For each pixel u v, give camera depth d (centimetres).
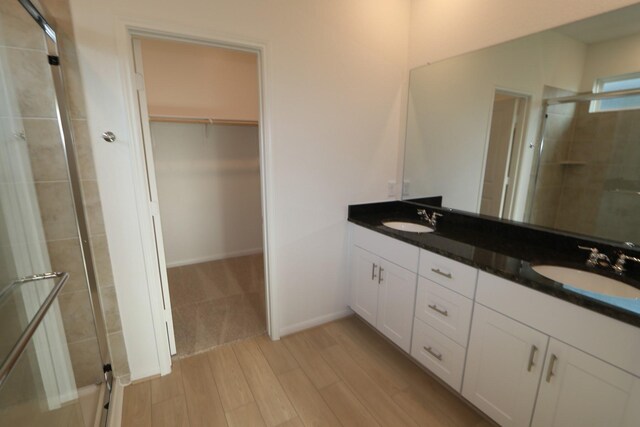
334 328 235
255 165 381
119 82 147
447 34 198
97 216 154
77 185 146
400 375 187
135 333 174
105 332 167
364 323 243
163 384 178
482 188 192
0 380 72
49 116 136
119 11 142
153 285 172
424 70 217
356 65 210
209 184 359
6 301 103
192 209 354
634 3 124
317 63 196
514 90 169
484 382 145
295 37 186
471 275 145
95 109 145
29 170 132
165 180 335
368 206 238
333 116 209
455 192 208
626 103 131
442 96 207
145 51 303
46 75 132
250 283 310
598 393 106
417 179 233
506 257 147
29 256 125
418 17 217
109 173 153
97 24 140
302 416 158
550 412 121
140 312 173
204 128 344
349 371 190
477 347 146
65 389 132
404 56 228
